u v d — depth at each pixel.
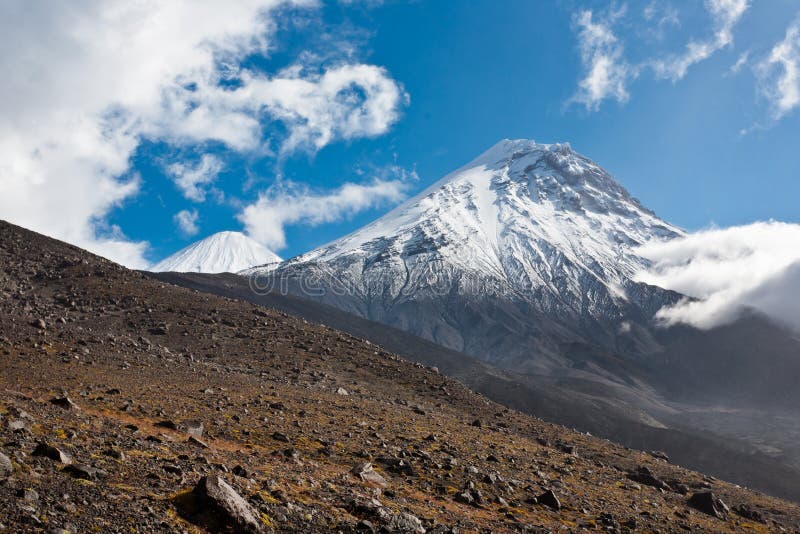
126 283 96.44
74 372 46.44
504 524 28.16
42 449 19.84
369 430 45.47
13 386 36.91
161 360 61.19
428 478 34.28
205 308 92.75
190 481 21.06
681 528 36.00
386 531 21.67
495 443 52.06
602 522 33.12
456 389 78.81
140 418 34.41
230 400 46.28
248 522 18.31
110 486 18.62
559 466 47.97
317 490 25.19
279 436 37.19
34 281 90.12
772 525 44.31
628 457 63.09
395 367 83.31
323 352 83.62
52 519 15.11
